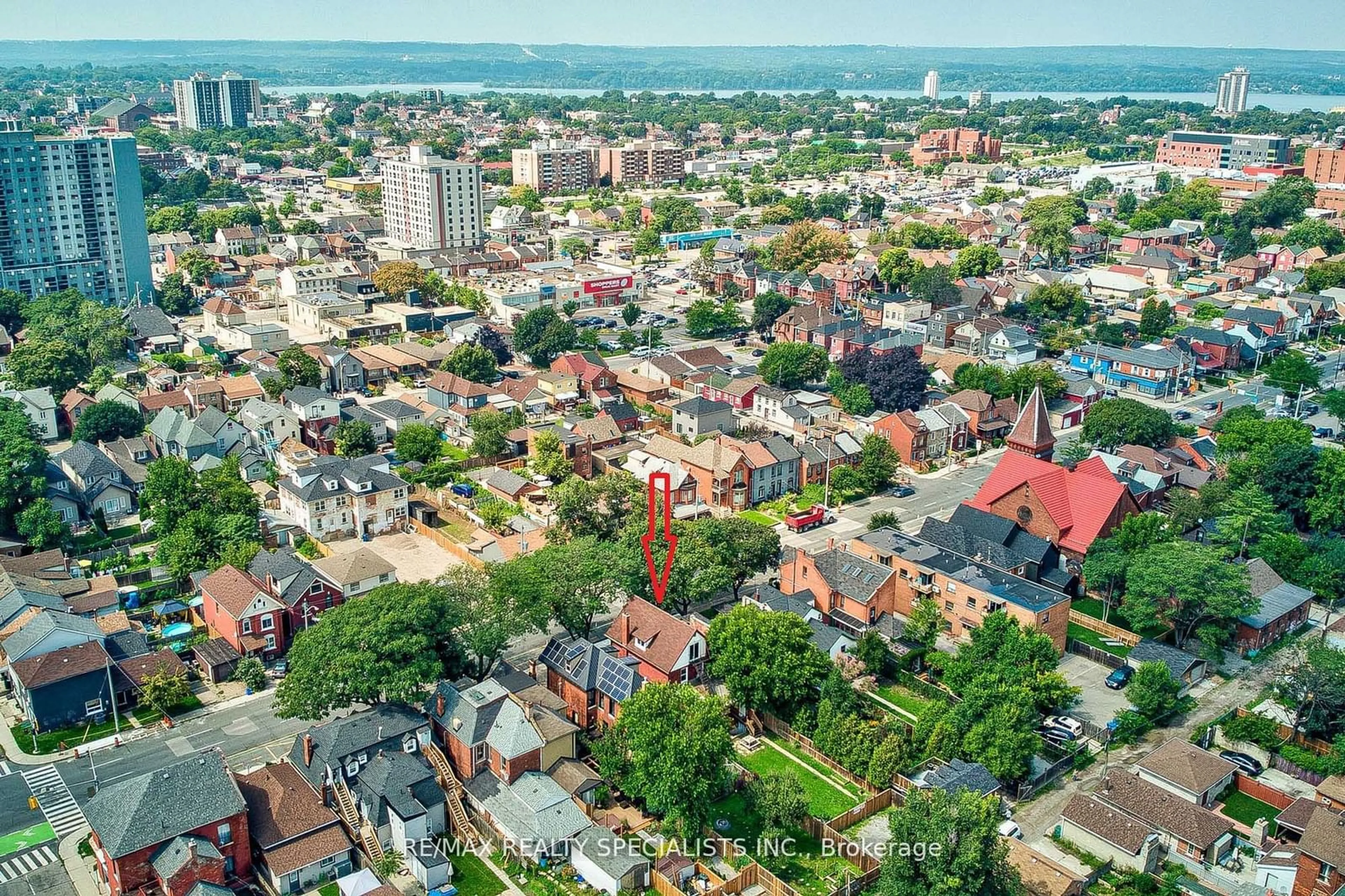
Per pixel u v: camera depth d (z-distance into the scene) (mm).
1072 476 158500
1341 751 107500
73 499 165000
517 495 179250
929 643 133250
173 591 146375
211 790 94000
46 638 119875
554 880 96188
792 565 147625
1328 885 92562
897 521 168500
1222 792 109125
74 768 110438
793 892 93000
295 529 166375
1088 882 96500
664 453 186250
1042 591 136375
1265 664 134000
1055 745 116000
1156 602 136250
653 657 121312
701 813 98312
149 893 90000
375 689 109062
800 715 116562
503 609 121812
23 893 93438
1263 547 154375
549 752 105688
